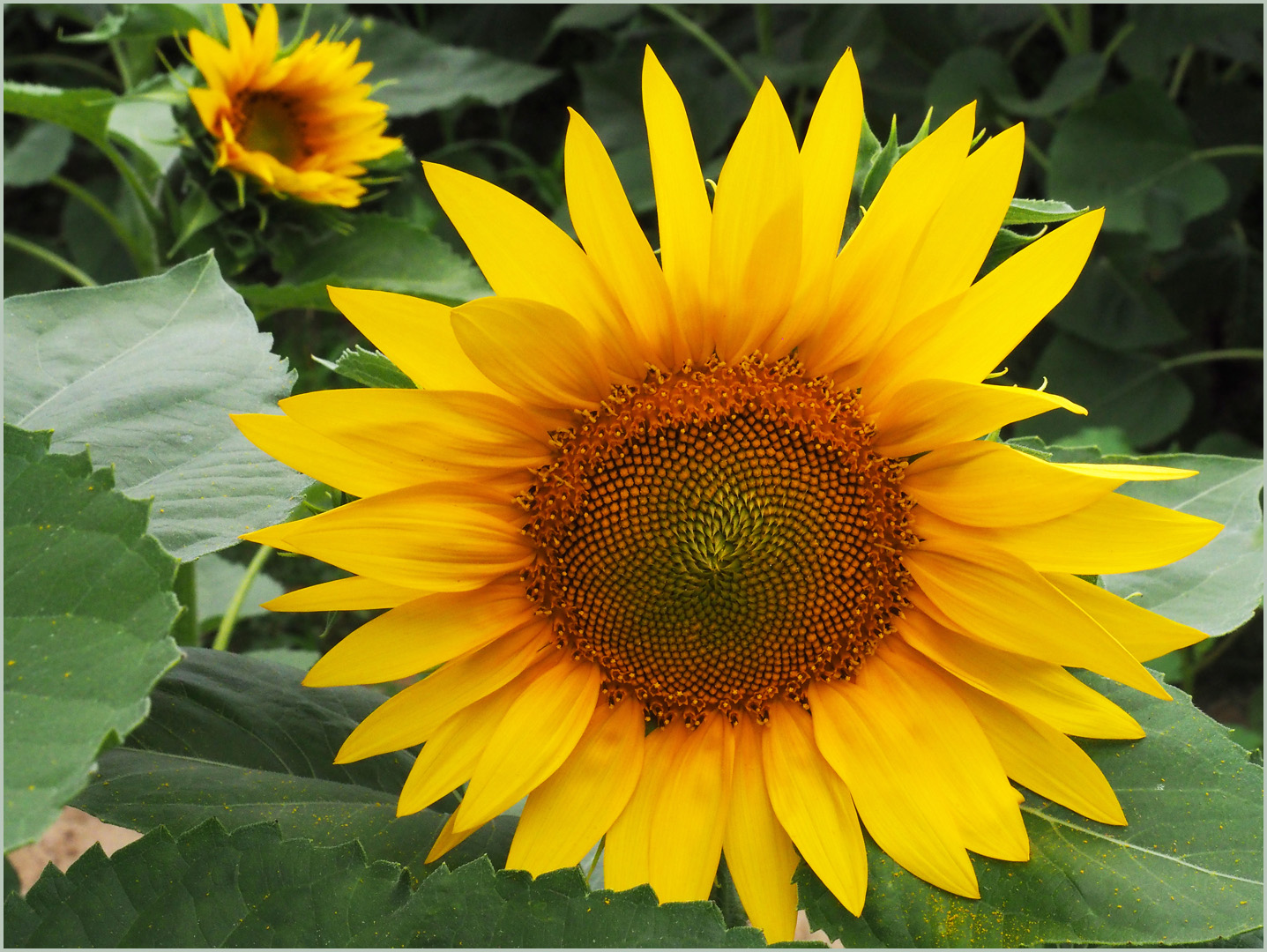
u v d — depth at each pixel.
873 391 0.54
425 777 0.52
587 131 0.51
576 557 0.55
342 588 0.52
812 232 0.52
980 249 0.52
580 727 0.54
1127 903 0.50
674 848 0.53
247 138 0.85
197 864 0.49
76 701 0.44
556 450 0.55
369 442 0.51
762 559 0.55
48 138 1.34
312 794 0.55
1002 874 0.51
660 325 0.54
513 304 0.51
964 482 0.53
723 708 0.55
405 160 0.94
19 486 0.46
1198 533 0.52
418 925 0.48
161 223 0.88
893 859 0.52
